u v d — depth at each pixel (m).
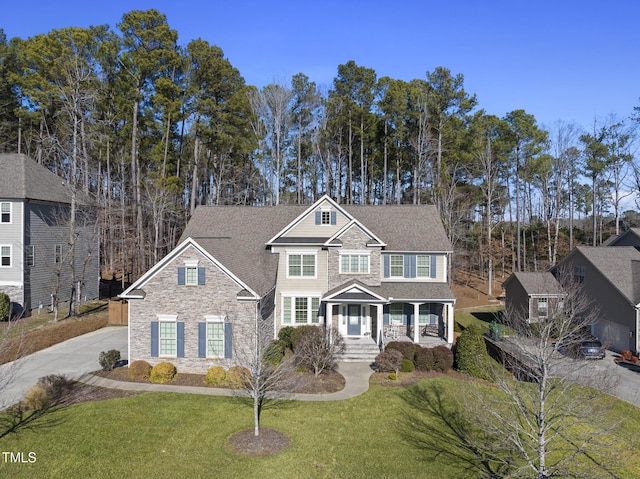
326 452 14.24
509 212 65.50
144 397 18.28
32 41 46.41
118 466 13.02
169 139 47.75
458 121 49.06
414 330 27.88
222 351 21.66
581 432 14.98
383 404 18.22
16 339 25.27
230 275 21.38
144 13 42.53
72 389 18.98
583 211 62.34
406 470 13.29
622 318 28.95
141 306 21.81
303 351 22.33
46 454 13.51
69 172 46.25
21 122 49.94
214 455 13.81
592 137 52.81
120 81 44.91
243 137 46.75
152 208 42.50
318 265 28.91
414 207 32.84
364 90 53.09
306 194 61.84
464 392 16.64
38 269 32.84
